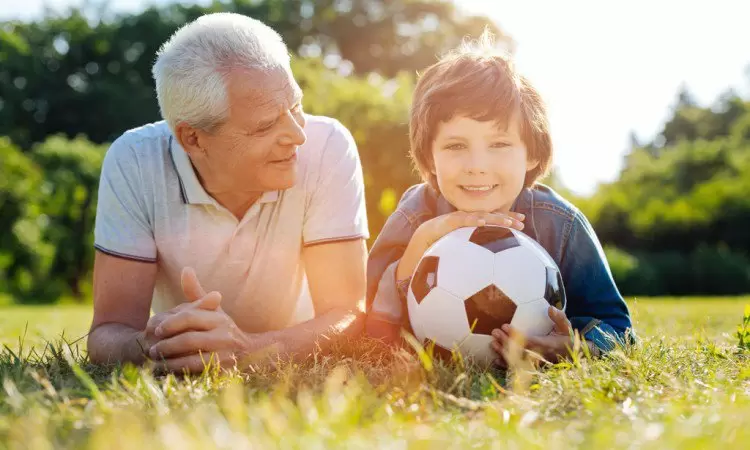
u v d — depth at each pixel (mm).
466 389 2059
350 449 1395
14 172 19688
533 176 3082
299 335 2629
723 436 1469
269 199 2867
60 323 6195
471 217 2768
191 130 2621
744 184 22625
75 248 20453
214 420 1619
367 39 33562
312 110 16250
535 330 2574
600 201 22375
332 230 2920
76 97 29906
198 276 2951
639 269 18453
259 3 33656
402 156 15578
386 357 2658
